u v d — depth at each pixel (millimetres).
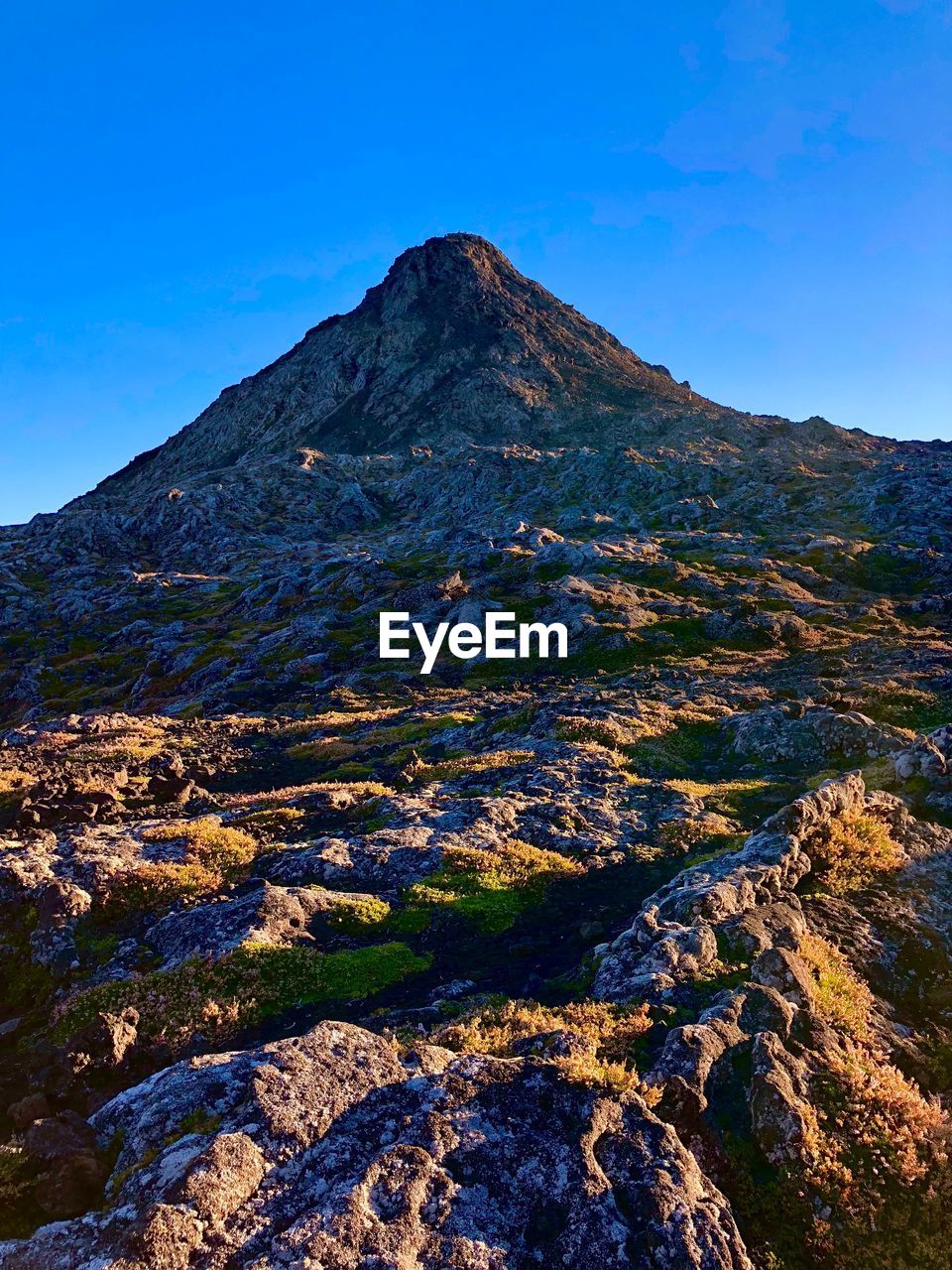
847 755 35188
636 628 74188
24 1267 8078
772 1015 13672
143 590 131625
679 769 36188
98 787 39594
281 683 78438
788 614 73750
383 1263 8133
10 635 118312
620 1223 9016
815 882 20188
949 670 48250
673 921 17547
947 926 18797
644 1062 12891
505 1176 9414
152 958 20516
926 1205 11125
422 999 17219
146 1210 8383
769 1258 10148
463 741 47125
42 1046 16906
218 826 30953
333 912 21281
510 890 22578
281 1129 9633
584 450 189500
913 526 114500
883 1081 13023
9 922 23016
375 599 100562
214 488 188750
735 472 163625
